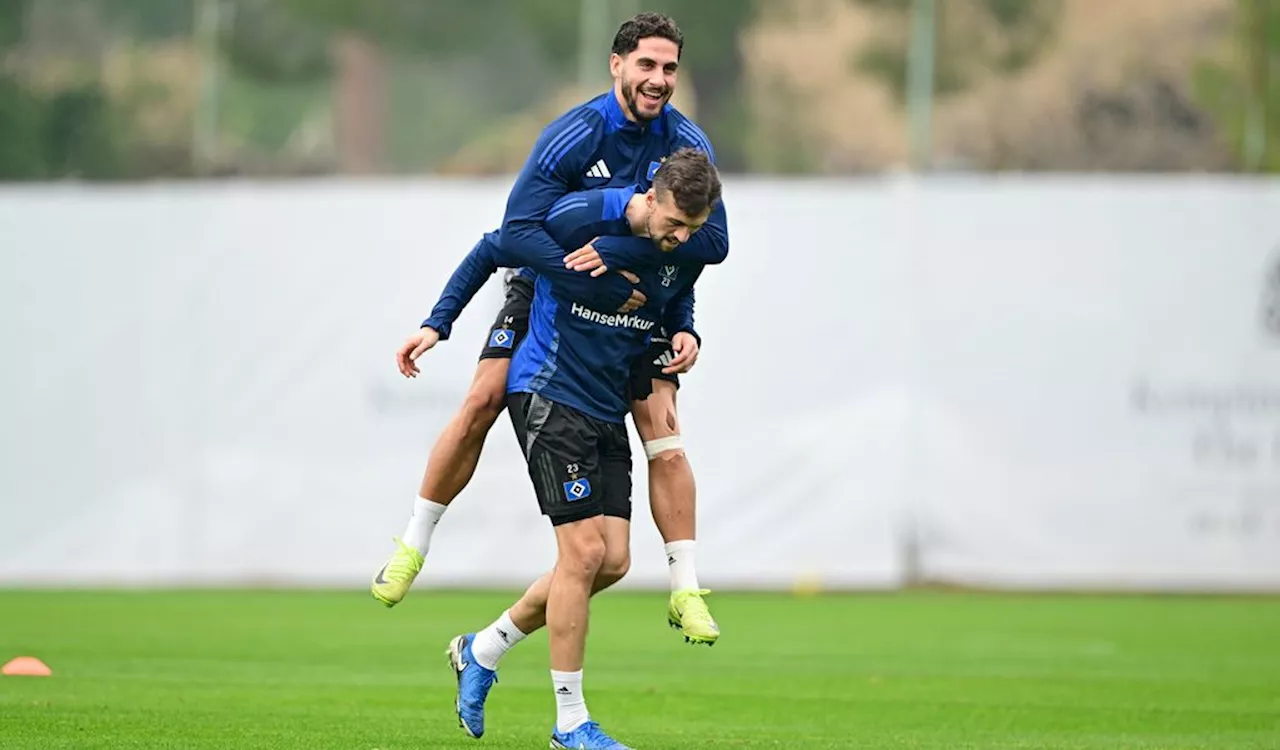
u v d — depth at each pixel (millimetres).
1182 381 46188
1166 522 46156
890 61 86125
